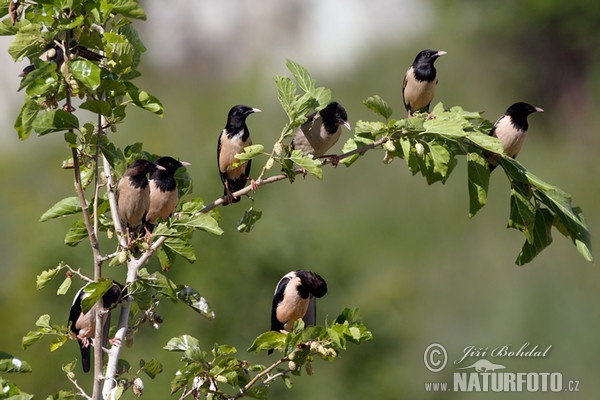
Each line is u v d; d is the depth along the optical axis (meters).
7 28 7.17
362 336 7.03
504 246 25.55
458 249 25.45
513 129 8.95
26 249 18.45
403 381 16.50
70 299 16.69
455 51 31.69
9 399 6.79
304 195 24.38
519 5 31.86
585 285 24.52
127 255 7.32
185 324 15.30
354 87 29.62
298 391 15.16
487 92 31.95
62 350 16.17
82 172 8.06
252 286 15.56
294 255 15.90
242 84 30.45
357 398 15.47
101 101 7.10
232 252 15.70
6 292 17.30
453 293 24.47
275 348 7.18
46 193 21.86
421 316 22.84
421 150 7.83
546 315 23.62
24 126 7.05
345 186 25.45
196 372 7.14
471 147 8.22
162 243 7.46
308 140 9.27
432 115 8.30
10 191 21.64
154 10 33.31
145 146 24.42
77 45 7.31
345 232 24.30
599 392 20.16
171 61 32.72
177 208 8.83
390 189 25.81
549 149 32.12
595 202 30.53
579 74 32.31
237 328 15.41
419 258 25.12
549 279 24.73
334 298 16.31
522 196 8.16
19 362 7.10
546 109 32.56
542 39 32.41
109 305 7.89
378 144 8.05
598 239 28.00
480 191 8.14
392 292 16.89
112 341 7.26
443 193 25.92
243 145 9.73
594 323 23.00
